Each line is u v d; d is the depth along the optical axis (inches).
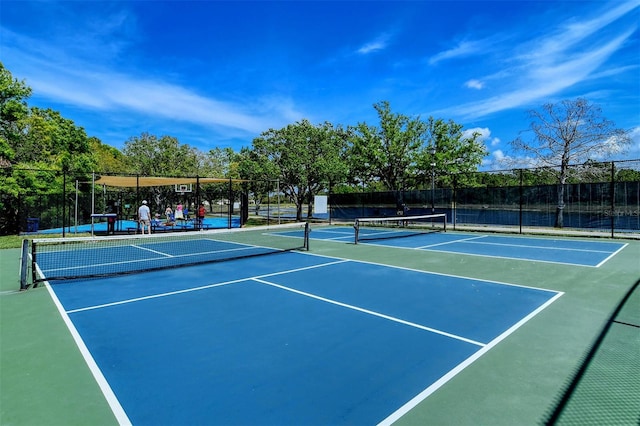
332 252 476.1
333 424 110.2
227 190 1401.3
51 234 697.0
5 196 703.7
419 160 1029.8
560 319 205.5
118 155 1568.7
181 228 868.6
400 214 901.8
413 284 293.3
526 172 867.4
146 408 119.3
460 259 414.9
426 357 156.9
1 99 708.7
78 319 210.4
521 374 140.8
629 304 233.6
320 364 150.8
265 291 273.0
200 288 283.6
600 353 159.5
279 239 652.1
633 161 573.6
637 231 614.2
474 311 221.1
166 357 158.4
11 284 304.0
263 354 161.0
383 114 1077.8
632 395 125.1
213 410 118.0
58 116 1005.8
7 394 128.3
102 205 1030.4
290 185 1053.8
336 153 1070.4
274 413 116.1
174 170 1464.1
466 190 801.6
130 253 486.3
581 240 589.0
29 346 171.5
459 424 109.3
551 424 109.3
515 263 386.3
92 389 131.8
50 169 765.9
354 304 237.6
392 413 115.5
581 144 797.2
